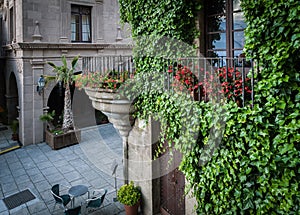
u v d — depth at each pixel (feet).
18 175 28.22
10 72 44.73
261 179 10.27
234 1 15.30
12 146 38.01
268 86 9.96
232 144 11.05
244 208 10.78
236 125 10.71
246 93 11.16
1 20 48.37
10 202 22.59
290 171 9.52
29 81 37.91
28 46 36.32
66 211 17.53
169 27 15.52
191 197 14.38
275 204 10.12
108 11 44.29
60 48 39.42
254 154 10.26
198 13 16.22
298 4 9.07
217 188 11.96
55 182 26.40
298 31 9.21
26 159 33.01
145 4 16.84
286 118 9.50
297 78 9.41
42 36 37.91
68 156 33.88
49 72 39.45
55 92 47.50
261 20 10.18
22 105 37.96
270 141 9.97
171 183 17.57
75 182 26.35
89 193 23.68
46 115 38.99
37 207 21.71
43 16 37.93
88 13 43.06
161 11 15.72
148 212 18.75
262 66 10.46
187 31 16.17
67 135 37.70
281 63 9.61
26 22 36.52
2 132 45.42
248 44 10.69
